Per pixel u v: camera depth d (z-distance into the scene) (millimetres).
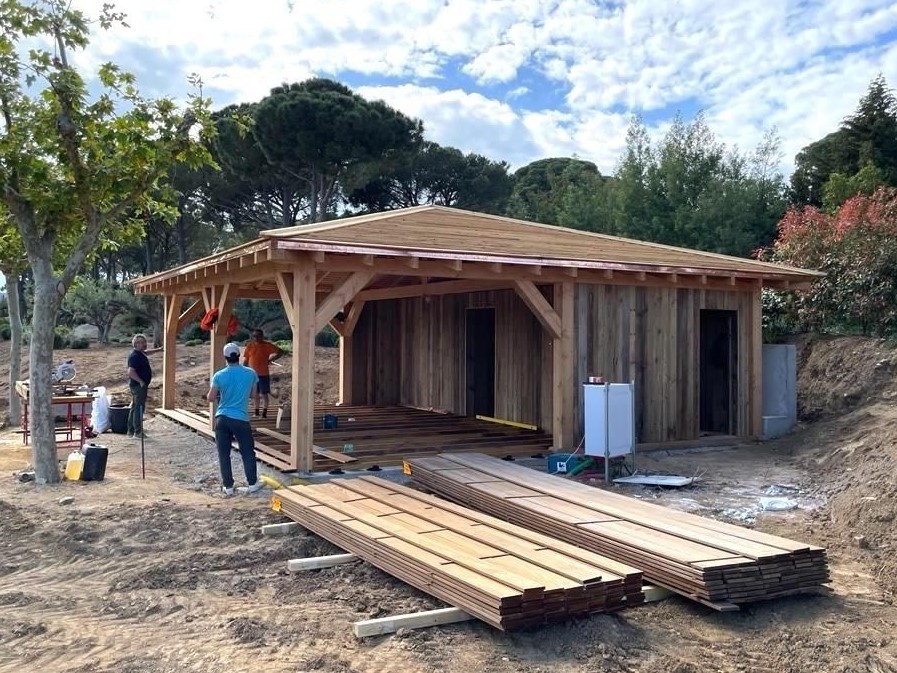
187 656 4504
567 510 6836
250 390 8883
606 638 4734
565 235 12430
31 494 8664
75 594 5656
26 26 9234
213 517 7574
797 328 15766
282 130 29375
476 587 4824
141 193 10156
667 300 11883
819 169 28391
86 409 13047
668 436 11828
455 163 36438
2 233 12477
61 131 9344
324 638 4754
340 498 7402
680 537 5945
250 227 37188
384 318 17750
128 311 33312
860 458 9570
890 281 14016
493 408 14562
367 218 11117
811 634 5000
